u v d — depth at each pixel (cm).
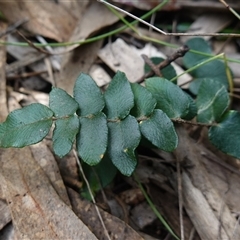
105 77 34
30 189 29
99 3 35
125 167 28
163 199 31
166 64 31
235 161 31
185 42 34
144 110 28
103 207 30
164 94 29
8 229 29
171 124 28
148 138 28
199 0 35
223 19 35
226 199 30
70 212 28
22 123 28
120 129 28
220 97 30
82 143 28
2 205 29
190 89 33
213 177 31
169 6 35
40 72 34
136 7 35
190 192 30
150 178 31
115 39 35
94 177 30
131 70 34
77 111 28
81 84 29
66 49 35
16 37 35
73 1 36
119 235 29
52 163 30
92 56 34
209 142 32
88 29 35
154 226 31
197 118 30
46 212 28
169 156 31
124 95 28
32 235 28
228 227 29
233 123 30
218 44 35
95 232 29
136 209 31
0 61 34
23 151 30
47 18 36
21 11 36
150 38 34
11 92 33
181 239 29
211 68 33
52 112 28
